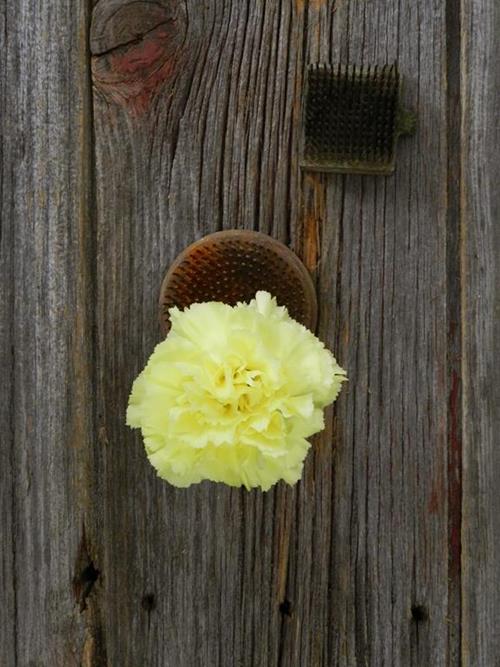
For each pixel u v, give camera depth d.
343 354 0.38
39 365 0.38
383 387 0.38
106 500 0.38
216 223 0.37
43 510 0.38
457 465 0.38
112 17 0.37
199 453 0.30
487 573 0.38
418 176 0.38
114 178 0.37
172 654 0.38
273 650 0.38
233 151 0.37
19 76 0.37
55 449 0.38
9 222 0.38
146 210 0.37
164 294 0.37
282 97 0.37
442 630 0.39
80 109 0.37
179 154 0.37
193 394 0.30
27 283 0.38
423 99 0.38
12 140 0.37
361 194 0.38
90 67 0.37
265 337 0.30
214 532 0.38
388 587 0.38
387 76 0.36
